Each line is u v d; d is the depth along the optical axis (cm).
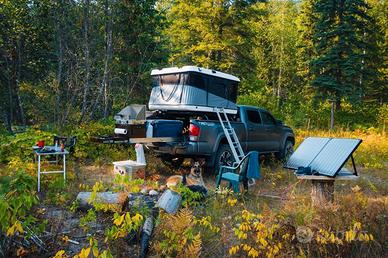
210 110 873
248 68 2406
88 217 443
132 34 1451
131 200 534
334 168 536
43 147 670
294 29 3834
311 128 2211
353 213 488
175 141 798
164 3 2378
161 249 396
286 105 2700
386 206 538
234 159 859
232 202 539
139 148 756
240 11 2248
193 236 403
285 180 811
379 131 2128
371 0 3167
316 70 2359
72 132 965
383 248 466
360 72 2298
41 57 1677
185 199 529
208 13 2241
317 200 550
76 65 1300
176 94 851
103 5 1354
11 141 836
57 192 590
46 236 428
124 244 420
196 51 2339
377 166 1071
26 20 1523
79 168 794
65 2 1363
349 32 2252
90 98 1398
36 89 1263
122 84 1480
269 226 437
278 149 1051
